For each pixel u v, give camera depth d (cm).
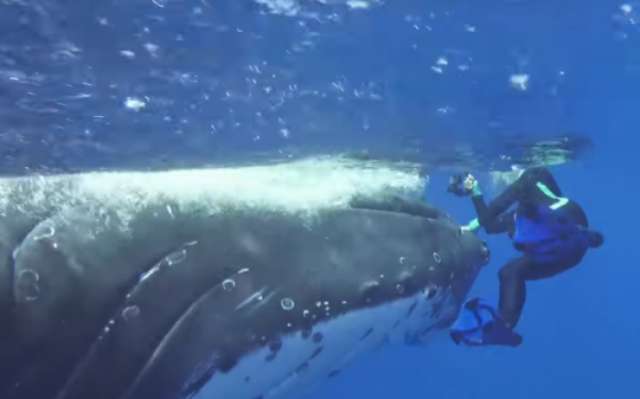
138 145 680
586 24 683
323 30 562
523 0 602
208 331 350
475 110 859
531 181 669
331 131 770
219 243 370
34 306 311
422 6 572
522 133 1034
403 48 632
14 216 329
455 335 583
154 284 343
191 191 382
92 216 344
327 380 438
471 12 600
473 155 1105
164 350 338
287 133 731
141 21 487
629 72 872
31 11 448
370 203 470
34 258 319
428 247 470
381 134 832
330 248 413
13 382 310
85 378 323
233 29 526
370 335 429
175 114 638
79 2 447
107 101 591
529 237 653
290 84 637
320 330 391
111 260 336
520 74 764
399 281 430
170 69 558
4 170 661
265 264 379
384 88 705
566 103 955
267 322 368
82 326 321
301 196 429
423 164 1074
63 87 556
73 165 681
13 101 568
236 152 743
